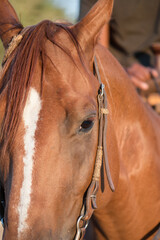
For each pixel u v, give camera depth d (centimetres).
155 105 322
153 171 252
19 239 161
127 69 334
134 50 400
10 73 175
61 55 178
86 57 193
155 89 329
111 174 209
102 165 201
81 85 178
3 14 206
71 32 188
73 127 173
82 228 192
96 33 195
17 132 166
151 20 396
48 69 174
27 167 164
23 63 171
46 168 166
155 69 343
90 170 188
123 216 239
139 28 396
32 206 163
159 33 398
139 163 244
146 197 249
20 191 163
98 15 195
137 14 389
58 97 171
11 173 167
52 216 170
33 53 173
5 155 170
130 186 239
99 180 202
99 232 254
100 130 196
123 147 238
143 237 253
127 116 238
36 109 168
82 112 172
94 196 194
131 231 247
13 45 183
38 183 164
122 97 233
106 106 199
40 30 180
